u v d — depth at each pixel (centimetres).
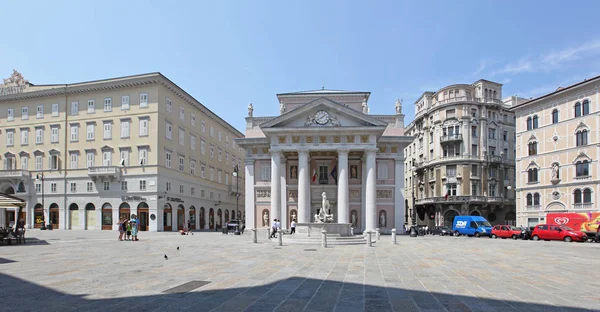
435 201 6706
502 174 6775
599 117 4491
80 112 5850
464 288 1240
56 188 5816
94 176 5553
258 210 5172
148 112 5531
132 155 5534
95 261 1811
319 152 4922
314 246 2738
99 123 5744
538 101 5288
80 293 1109
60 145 5872
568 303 1042
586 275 1522
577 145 4747
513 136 6962
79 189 5722
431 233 5912
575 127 4784
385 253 2312
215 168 7506
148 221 5406
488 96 6762
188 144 6397
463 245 3138
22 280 1305
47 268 1578
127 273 1462
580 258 2166
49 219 5809
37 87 6050
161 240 3356
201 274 1454
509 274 1532
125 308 946
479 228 4884
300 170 4603
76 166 5778
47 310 923
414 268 1678
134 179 5491
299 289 1202
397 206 5044
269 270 1577
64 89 5884
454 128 6619
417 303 1037
